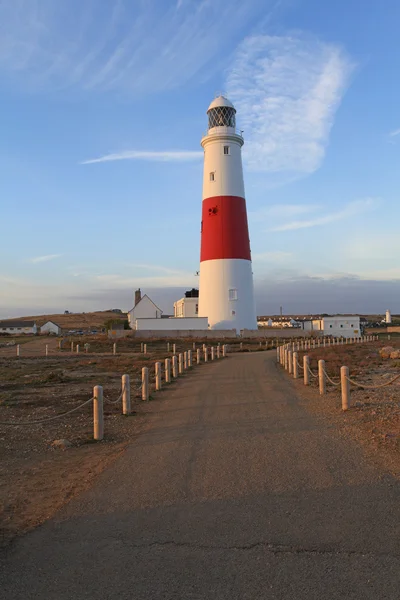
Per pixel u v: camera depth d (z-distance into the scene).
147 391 16.19
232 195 52.19
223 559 4.67
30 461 9.02
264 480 7.11
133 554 4.86
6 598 4.16
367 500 6.10
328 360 28.56
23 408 14.81
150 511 6.04
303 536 5.11
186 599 4.03
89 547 5.09
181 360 27.19
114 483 7.32
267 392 17.00
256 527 5.39
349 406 12.66
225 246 52.56
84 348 52.22
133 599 4.07
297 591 4.08
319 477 7.13
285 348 30.11
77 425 12.37
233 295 52.72
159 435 10.70
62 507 6.38
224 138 51.69
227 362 32.41
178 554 4.81
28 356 40.84
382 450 8.48
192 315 69.31
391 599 3.93
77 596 4.16
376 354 33.62
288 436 9.99
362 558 4.59
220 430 10.89
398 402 13.55
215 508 6.04
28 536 5.47
